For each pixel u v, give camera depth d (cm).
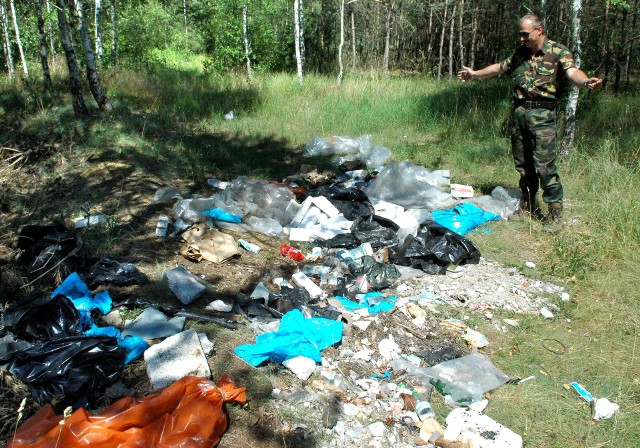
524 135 603
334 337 392
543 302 468
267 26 1903
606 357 394
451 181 770
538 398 350
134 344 366
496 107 1091
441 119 1080
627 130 876
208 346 371
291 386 348
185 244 540
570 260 516
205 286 463
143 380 344
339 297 466
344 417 325
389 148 930
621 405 345
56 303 378
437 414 333
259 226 594
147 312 408
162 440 277
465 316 442
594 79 547
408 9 2248
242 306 430
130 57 1823
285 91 1375
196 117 1102
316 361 373
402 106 1149
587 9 1454
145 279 462
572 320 444
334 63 2169
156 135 895
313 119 1093
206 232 549
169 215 604
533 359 391
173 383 310
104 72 1312
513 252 556
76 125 814
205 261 511
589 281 494
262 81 1527
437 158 867
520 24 570
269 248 557
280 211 625
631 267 508
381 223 583
